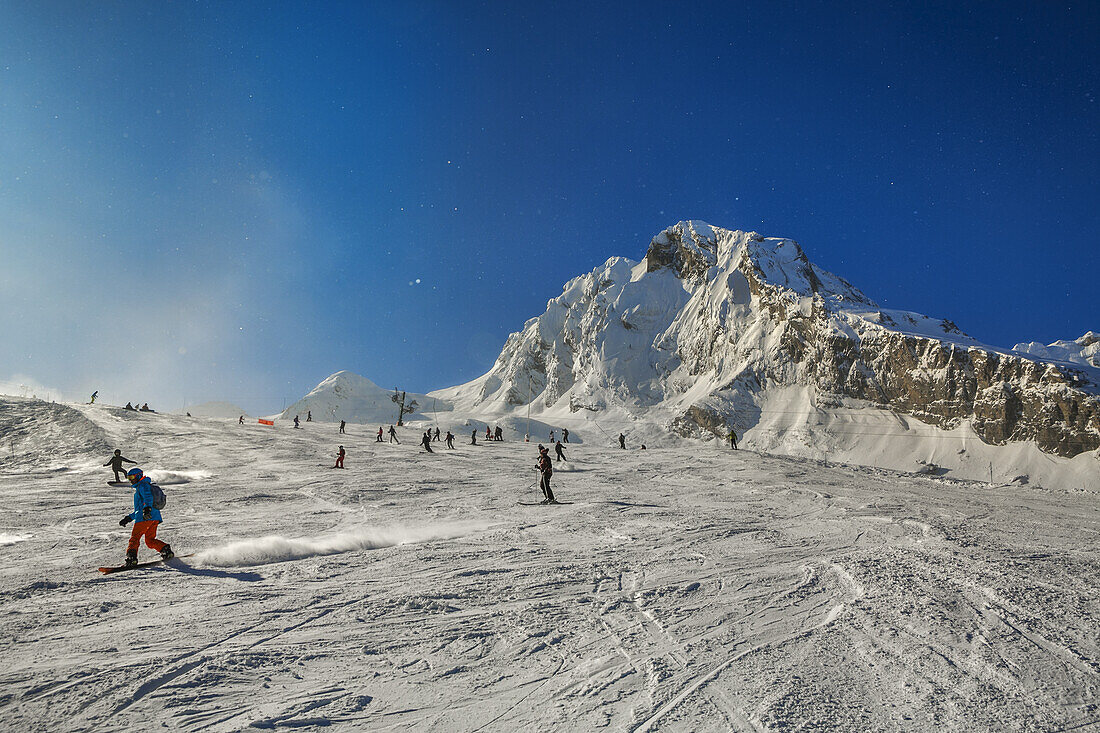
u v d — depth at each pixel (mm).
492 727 3631
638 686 4188
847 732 3500
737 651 4824
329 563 8047
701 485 21172
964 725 3576
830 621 5535
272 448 35188
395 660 4656
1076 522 13578
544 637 5176
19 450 28328
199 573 7469
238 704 3883
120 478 21219
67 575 7320
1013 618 5559
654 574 7422
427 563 8047
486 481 22125
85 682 4156
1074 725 3582
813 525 11805
